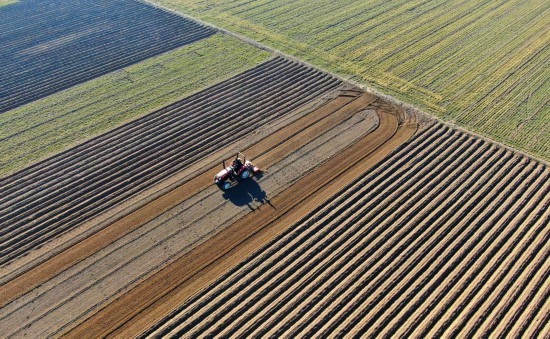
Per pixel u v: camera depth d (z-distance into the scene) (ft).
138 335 58.49
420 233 72.13
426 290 63.82
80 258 68.08
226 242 70.59
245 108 100.68
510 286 64.80
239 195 78.95
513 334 58.80
